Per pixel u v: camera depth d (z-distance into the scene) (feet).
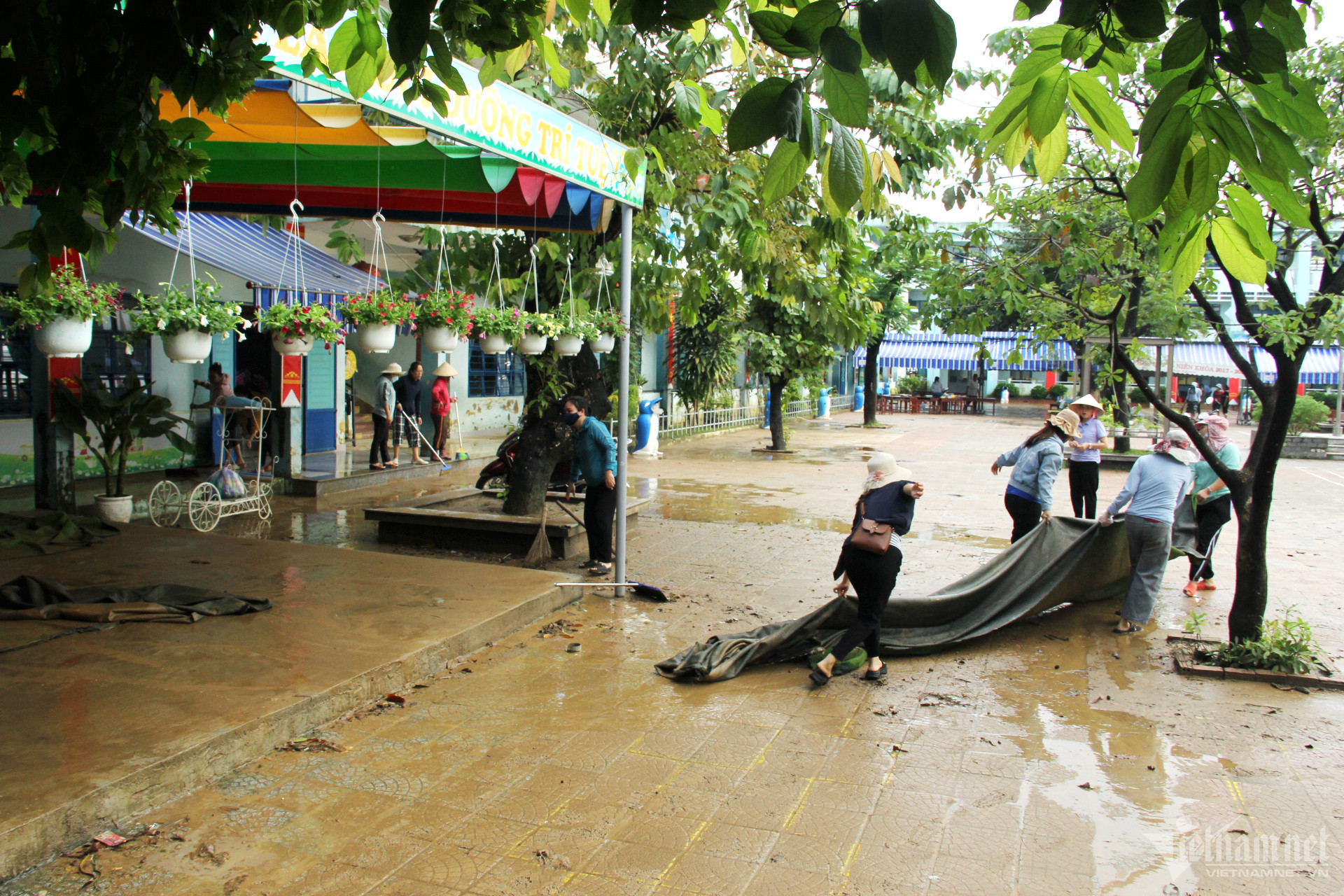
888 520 19.69
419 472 49.37
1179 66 6.42
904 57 5.85
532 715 17.33
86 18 9.94
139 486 40.42
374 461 48.11
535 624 23.26
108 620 19.86
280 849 12.35
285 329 20.81
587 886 11.68
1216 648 22.15
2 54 11.07
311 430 52.08
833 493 49.16
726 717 17.54
